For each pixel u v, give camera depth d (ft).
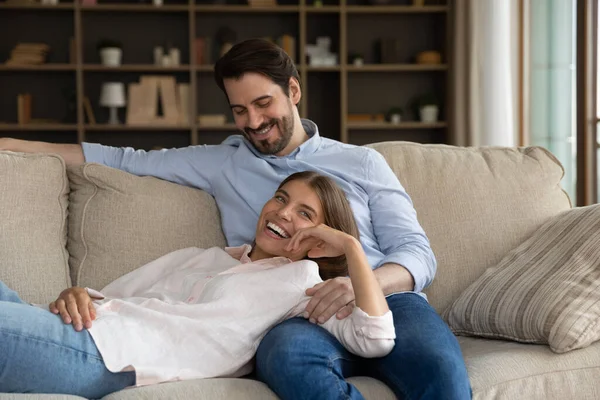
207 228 6.79
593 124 13.33
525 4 15.64
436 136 20.27
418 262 6.29
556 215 7.09
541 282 6.09
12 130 19.24
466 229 7.05
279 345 4.85
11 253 5.99
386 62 19.75
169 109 19.16
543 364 5.53
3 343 4.65
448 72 19.01
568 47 13.96
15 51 18.63
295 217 5.95
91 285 6.31
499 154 7.64
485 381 5.28
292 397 4.64
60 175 6.52
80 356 4.86
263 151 6.90
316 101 20.18
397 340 5.16
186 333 5.19
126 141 19.77
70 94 19.20
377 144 7.66
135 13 19.63
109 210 6.49
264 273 5.62
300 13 19.10
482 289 6.47
